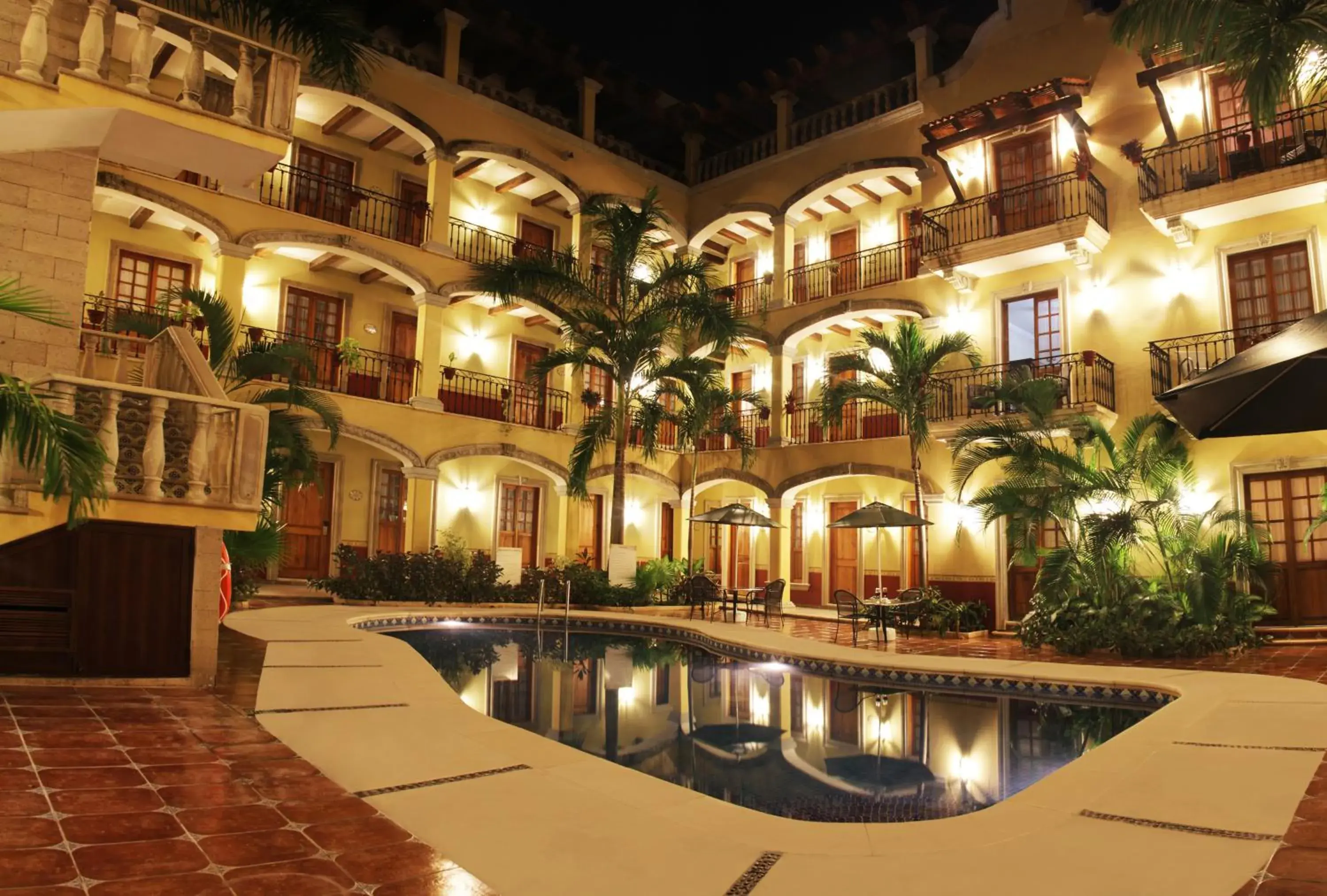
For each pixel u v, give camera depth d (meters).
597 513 24.02
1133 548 15.44
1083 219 16.48
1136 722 8.30
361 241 18.78
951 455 18.36
